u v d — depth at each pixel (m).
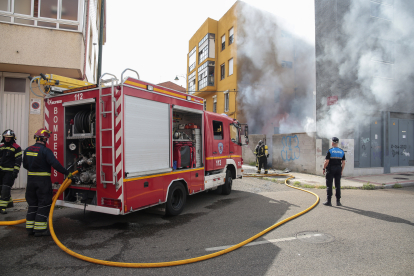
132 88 4.21
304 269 3.01
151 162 4.59
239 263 3.17
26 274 2.88
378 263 3.17
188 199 6.99
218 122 7.20
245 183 9.65
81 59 7.50
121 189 3.97
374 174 11.27
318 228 4.50
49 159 4.08
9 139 5.45
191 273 2.93
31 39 7.02
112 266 3.10
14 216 5.25
